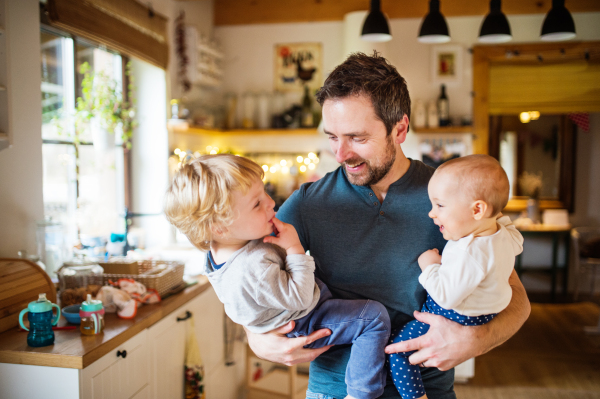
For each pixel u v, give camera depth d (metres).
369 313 1.18
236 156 1.14
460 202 1.13
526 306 1.28
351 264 1.25
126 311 1.99
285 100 4.92
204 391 2.56
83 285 2.14
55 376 1.61
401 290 1.23
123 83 3.52
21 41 2.23
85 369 1.62
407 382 1.17
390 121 1.12
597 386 3.37
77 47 2.91
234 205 1.08
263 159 4.90
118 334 1.80
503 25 3.57
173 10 3.83
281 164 4.86
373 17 3.56
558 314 4.93
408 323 1.22
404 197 1.24
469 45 4.71
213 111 4.52
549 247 5.73
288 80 4.90
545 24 3.65
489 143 5.79
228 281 1.14
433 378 1.26
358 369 1.16
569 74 5.24
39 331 1.67
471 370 3.39
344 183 1.29
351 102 1.09
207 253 1.22
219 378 2.82
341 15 4.76
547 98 5.29
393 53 4.77
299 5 4.82
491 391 3.32
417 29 4.73
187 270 2.98
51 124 2.66
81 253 2.25
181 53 3.90
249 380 3.00
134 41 3.11
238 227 1.10
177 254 3.11
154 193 3.65
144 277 2.26
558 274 5.76
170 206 1.11
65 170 2.78
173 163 3.68
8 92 1.77
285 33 4.89
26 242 2.26
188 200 1.07
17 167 2.21
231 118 4.76
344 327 1.18
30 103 2.28
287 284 1.11
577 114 5.63
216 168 1.09
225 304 1.18
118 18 2.94
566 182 5.70
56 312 1.98
